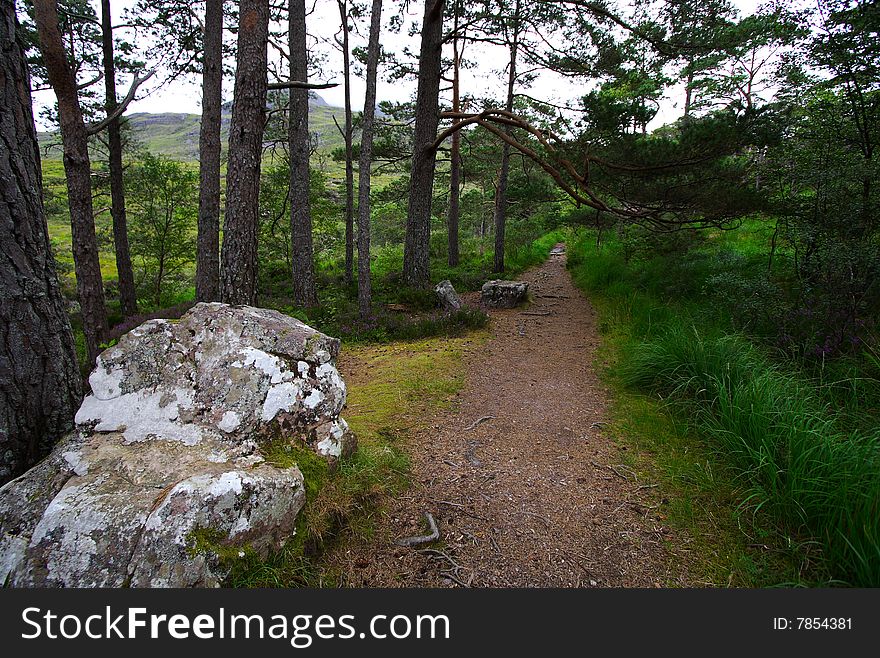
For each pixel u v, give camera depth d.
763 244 9.74
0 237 2.29
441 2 10.10
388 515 3.00
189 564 2.02
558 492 3.40
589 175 8.34
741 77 15.12
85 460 2.38
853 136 5.87
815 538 2.68
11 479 2.39
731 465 3.54
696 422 4.30
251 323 3.09
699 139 7.00
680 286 8.89
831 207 5.63
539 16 11.11
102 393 2.67
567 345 7.80
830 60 5.66
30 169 2.42
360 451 3.44
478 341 8.02
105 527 2.03
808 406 3.72
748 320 5.94
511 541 2.84
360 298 9.15
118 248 12.27
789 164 6.33
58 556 1.97
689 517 3.04
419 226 11.45
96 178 13.73
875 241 5.19
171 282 18.41
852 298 5.00
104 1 10.82
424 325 8.59
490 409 5.02
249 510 2.25
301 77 9.56
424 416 4.71
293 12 9.35
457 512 3.12
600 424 4.61
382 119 15.29
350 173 13.84
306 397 3.01
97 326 6.90
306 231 10.15
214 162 9.24
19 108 2.34
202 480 2.23
